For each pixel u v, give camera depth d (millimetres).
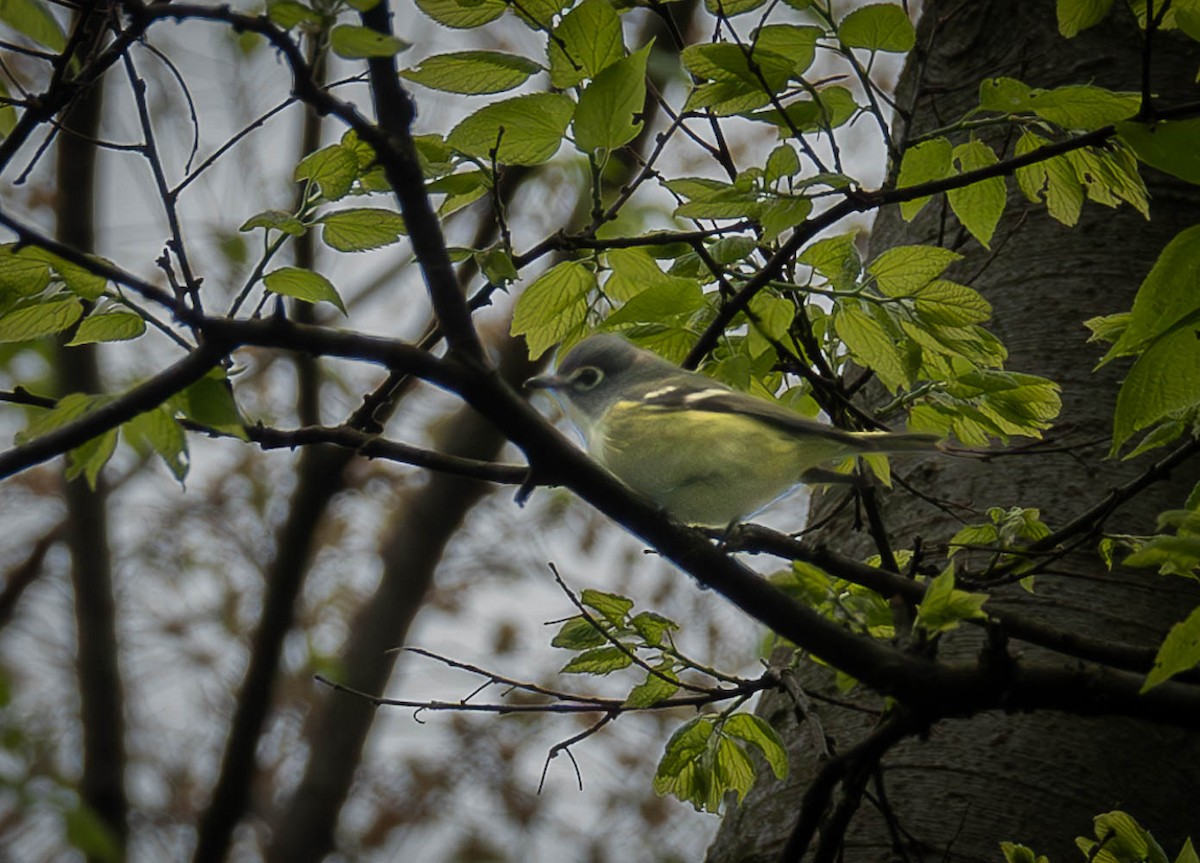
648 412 7840
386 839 14906
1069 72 10219
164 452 5211
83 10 6062
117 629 15086
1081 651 5973
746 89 6531
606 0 6023
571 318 7164
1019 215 9977
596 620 6535
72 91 6176
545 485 5773
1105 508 6695
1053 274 9570
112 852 9406
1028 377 6648
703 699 6641
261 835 14805
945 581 5375
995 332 9445
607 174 9656
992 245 9891
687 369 6926
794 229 6926
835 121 7016
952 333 6586
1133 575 8242
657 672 6441
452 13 6336
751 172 6340
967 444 7141
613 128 6145
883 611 6680
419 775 15133
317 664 15055
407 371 5387
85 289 5676
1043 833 7488
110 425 5164
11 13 7590
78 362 12672
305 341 5246
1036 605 8172
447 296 5352
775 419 7172
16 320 5875
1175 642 4656
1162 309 5207
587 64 6176
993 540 6949
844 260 6691
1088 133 6324
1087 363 9141
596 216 6652
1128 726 7883
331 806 14438
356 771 14820
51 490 16281
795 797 8242
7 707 13070
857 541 9141
